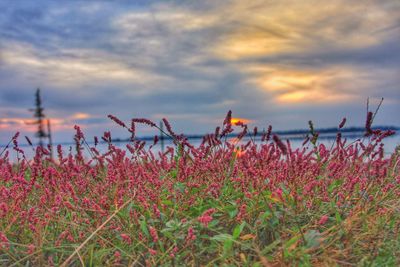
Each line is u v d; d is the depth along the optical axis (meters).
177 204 3.81
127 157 4.53
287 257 3.06
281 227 3.55
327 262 3.23
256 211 3.71
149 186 4.12
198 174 4.19
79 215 3.81
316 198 3.87
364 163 4.42
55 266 3.28
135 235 3.56
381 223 3.67
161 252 3.40
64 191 4.00
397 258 3.44
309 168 4.30
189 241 3.20
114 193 3.92
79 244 3.48
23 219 3.69
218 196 3.88
